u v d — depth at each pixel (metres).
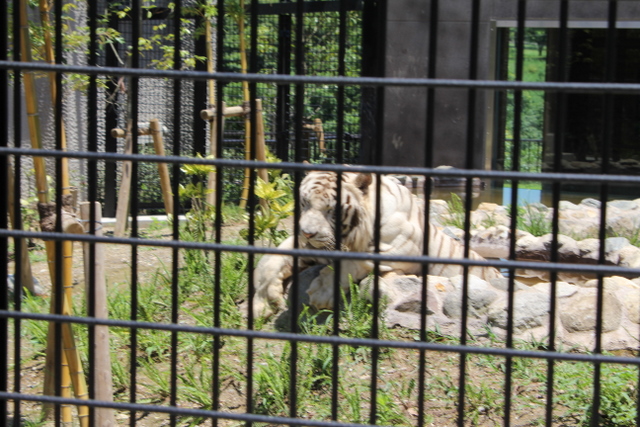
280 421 2.64
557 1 12.61
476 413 4.12
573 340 5.14
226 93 11.38
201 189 7.45
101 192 9.57
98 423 3.77
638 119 13.50
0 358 3.01
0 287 2.99
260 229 6.50
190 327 2.65
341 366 4.73
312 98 11.71
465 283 2.68
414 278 5.52
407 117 12.88
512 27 13.13
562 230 8.02
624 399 4.16
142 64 9.86
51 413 4.13
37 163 3.52
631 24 12.56
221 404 4.34
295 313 2.75
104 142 9.38
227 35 11.38
